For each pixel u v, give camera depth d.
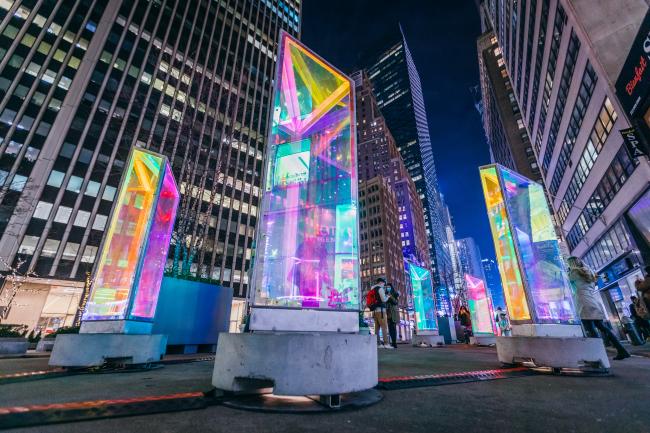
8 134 32.84
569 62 23.73
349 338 2.89
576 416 2.32
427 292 14.20
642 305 11.15
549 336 5.02
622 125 17.19
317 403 2.69
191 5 57.06
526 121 44.62
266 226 3.73
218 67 56.59
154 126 42.88
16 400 2.65
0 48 35.22
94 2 44.56
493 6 57.59
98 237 34.59
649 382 3.73
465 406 2.62
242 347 2.80
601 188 23.06
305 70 4.80
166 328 8.34
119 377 4.10
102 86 40.97
